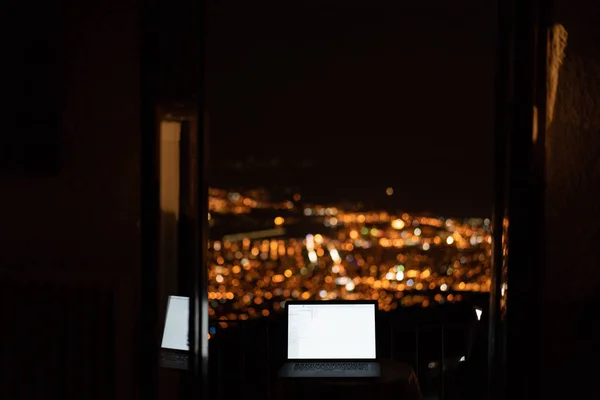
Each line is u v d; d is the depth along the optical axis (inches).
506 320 82.4
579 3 81.0
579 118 81.4
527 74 80.4
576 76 81.0
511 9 81.7
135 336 82.5
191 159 85.0
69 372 80.6
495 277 87.9
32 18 80.0
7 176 82.8
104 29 82.5
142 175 81.2
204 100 86.9
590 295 81.3
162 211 82.7
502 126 84.6
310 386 92.7
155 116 81.4
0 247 83.0
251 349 121.5
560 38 80.4
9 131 79.7
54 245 83.6
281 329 104.1
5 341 80.8
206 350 89.0
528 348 80.8
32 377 80.7
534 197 80.4
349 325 104.0
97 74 82.6
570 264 81.4
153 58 81.3
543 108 80.1
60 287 81.0
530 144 80.4
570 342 81.1
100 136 82.6
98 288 80.9
